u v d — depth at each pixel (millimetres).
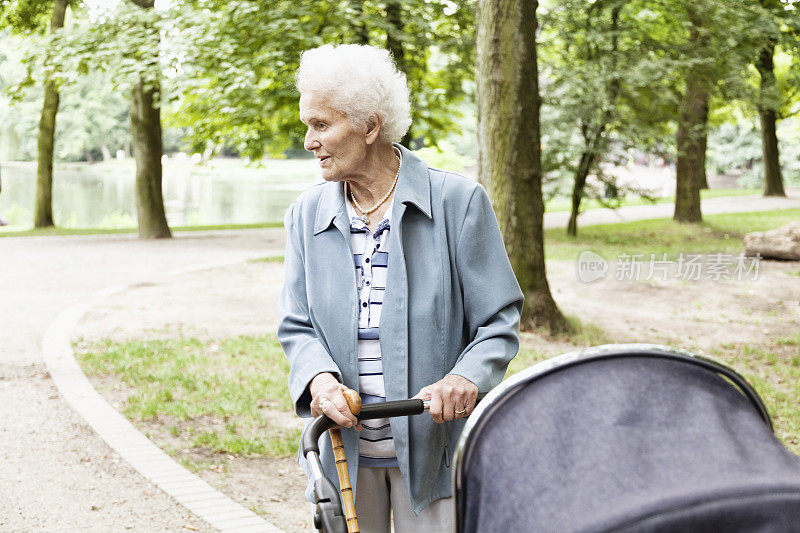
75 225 33875
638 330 10539
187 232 24531
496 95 9531
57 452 5426
